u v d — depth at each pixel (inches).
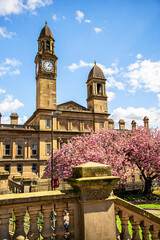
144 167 1133.7
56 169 1342.3
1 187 485.7
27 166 1658.5
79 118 1899.6
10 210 138.9
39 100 1780.3
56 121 1801.2
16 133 1680.6
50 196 150.3
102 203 157.6
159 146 1136.8
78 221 158.7
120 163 981.8
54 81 1862.7
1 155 1616.6
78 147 1111.0
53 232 160.6
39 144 1707.7
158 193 1173.1
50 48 1911.9
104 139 1157.1
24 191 575.8
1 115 1776.6
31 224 146.9
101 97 2021.4
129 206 175.5
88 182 152.3
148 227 179.5
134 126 2287.2
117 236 173.9
